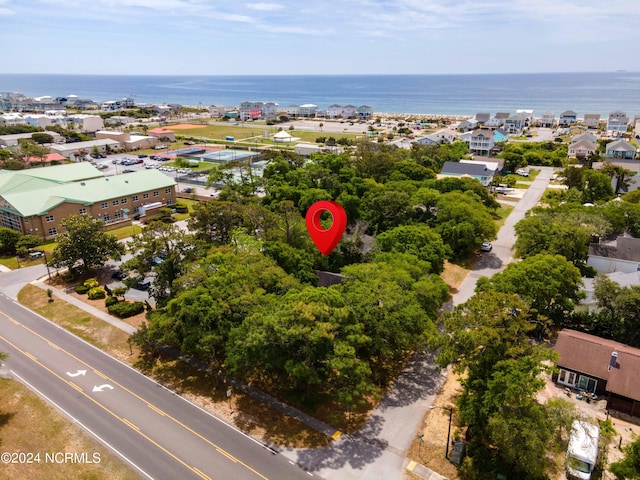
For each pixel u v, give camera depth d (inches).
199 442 1449.3
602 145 6441.9
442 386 1733.5
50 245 3277.6
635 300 1876.2
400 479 1305.4
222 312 1667.1
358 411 1590.8
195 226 2610.7
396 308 1673.2
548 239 2513.5
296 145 6943.9
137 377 1800.0
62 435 1482.5
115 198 3730.3
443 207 3034.0
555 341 2009.1
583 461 1295.5
